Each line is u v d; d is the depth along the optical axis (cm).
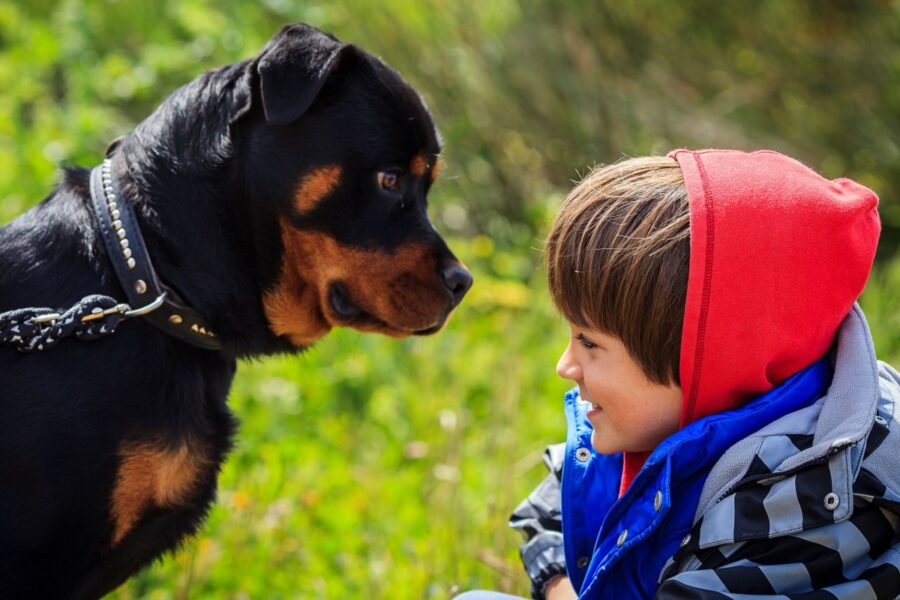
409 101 285
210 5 708
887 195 663
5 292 244
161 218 256
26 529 236
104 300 238
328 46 270
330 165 271
